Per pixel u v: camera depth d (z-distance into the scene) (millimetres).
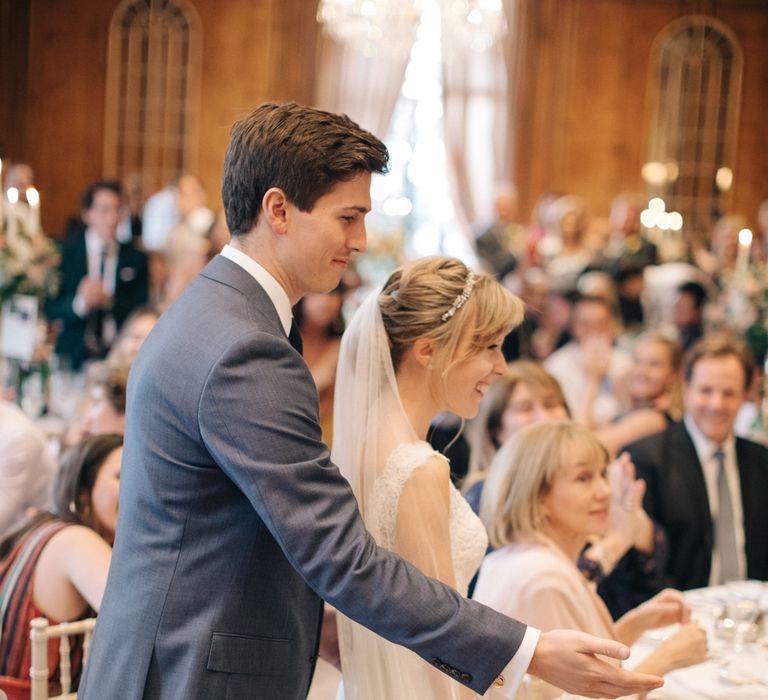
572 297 6801
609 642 1436
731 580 3525
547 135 11133
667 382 4301
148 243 8711
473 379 1886
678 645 2207
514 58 11047
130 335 4203
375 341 1858
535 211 11172
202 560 1442
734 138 11086
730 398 3529
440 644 1418
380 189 11273
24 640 2330
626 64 11008
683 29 10984
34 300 4504
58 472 2500
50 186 10609
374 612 1400
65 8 10492
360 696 1815
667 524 3494
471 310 1856
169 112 10672
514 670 1436
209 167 10742
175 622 1434
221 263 1544
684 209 11141
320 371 4492
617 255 8688
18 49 10453
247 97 10773
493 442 3488
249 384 1404
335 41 10883
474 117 11203
